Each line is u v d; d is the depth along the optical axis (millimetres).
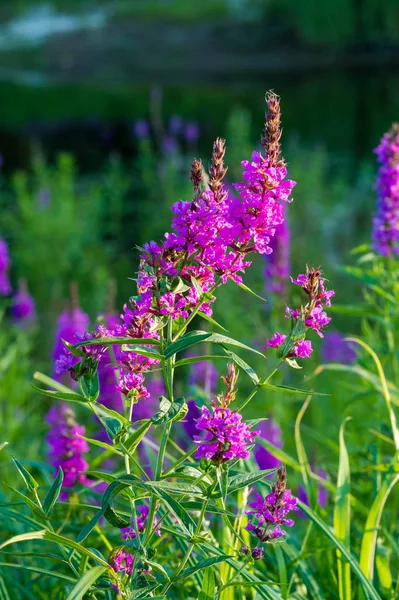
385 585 4469
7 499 4797
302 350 3061
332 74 42469
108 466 6648
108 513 3090
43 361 11203
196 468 3164
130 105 32312
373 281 5539
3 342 8711
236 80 41188
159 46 46969
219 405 3010
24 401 8711
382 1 43969
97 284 12516
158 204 15617
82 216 16000
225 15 49906
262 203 3029
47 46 47219
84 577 2971
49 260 14445
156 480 3096
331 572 4512
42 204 15180
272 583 3432
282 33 47375
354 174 20672
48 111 30859
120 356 3160
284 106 32406
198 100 33812
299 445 4812
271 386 3043
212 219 2963
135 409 6426
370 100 33125
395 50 45062
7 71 43250
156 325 3061
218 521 4488
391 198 5602
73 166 22594
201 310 3154
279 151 3076
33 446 7492
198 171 3027
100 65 44875
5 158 23719
